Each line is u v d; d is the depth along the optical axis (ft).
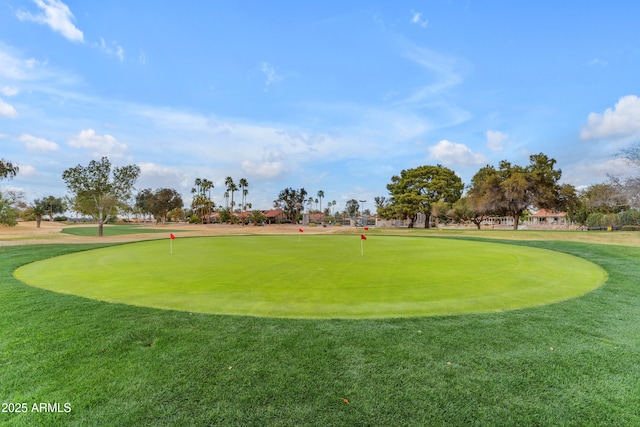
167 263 33.30
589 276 25.89
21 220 239.30
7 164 110.11
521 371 10.28
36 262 35.06
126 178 97.86
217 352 11.57
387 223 220.84
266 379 9.80
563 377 9.93
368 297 19.36
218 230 145.89
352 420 8.03
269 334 13.23
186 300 18.72
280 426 7.81
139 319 14.97
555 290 21.20
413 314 16.11
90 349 11.80
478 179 129.49
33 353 11.47
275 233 113.80
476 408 8.48
